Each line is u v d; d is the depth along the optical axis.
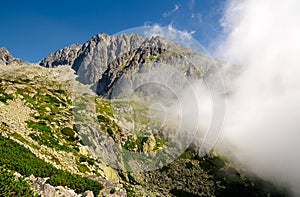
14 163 19.58
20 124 34.31
